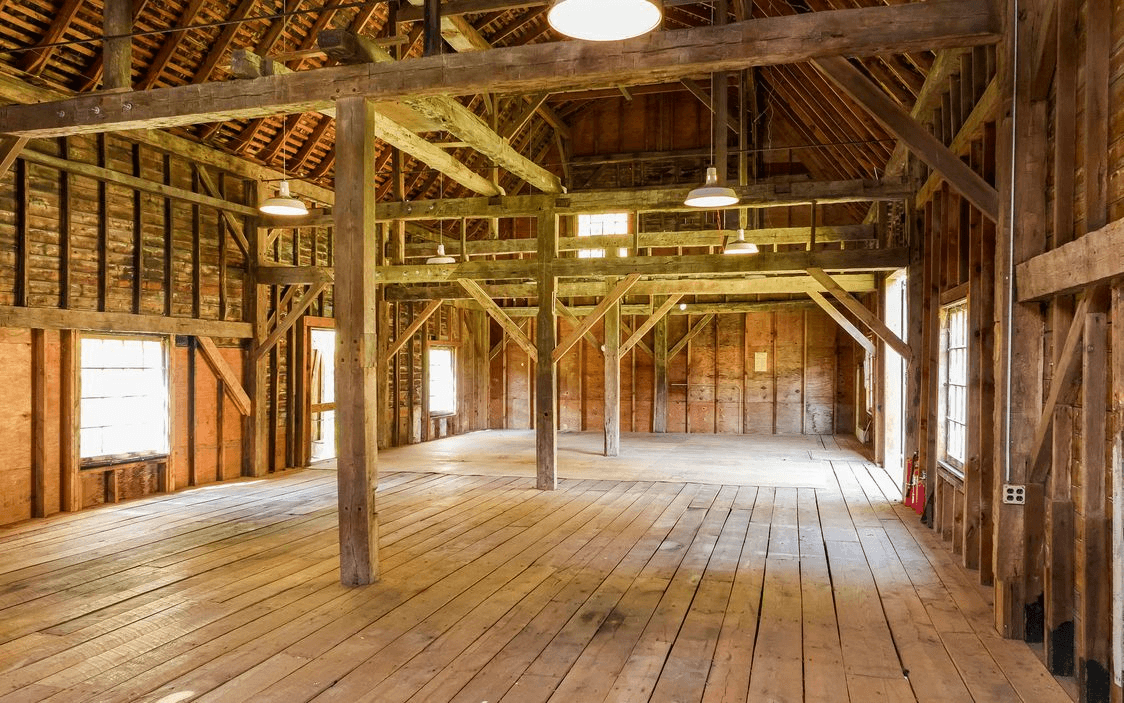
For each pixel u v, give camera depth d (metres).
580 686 3.67
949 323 7.03
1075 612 3.76
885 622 4.58
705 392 17.17
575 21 3.41
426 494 8.98
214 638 4.30
